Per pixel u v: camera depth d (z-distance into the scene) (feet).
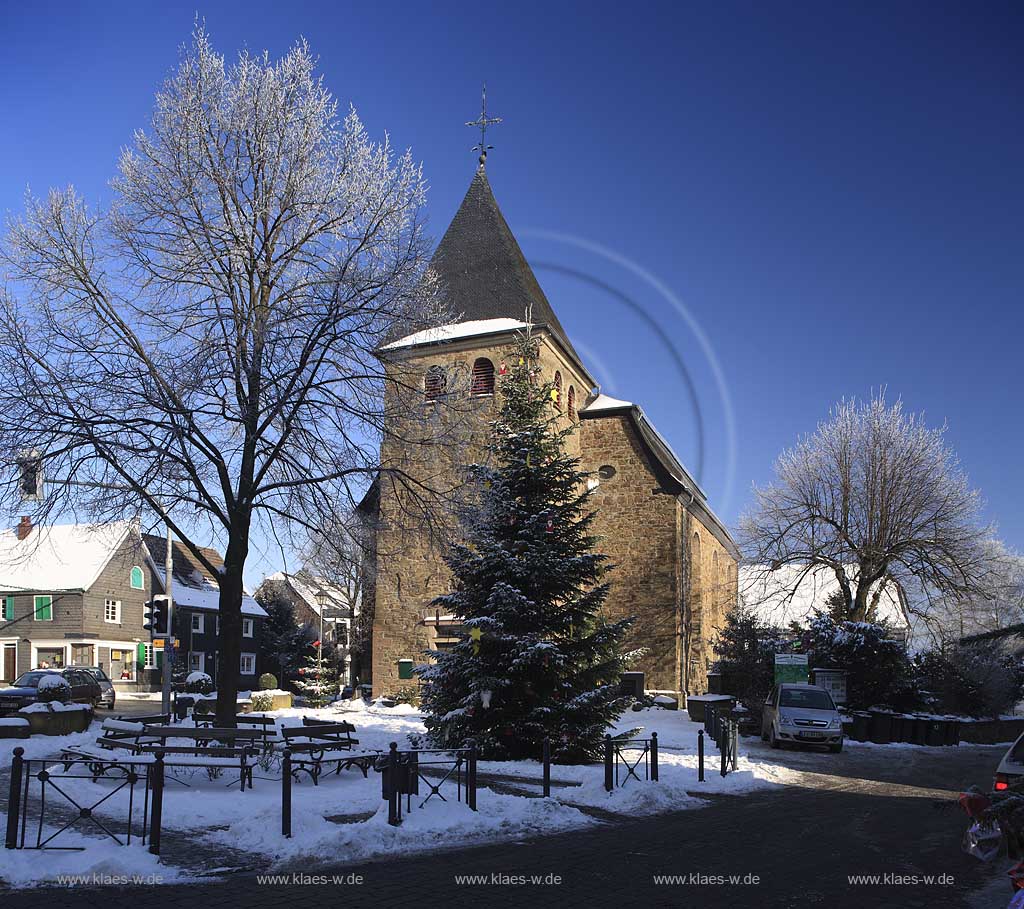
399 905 22.72
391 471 54.70
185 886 23.86
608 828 35.06
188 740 52.60
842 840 33.68
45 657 146.51
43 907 21.44
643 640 107.76
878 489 107.76
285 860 27.07
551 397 61.11
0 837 28.27
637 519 110.93
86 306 52.70
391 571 58.49
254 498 52.85
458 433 56.75
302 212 55.98
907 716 84.99
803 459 113.70
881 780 54.95
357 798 38.91
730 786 48.70
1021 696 107.45
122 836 29.37
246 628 181.47
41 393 47.09
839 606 114.01
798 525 110.52
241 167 55.62
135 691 154.10
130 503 49.32
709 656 131.64
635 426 112.98
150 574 161.99
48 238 52.85
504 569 55.06
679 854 30.19
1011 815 18.72
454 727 53.31
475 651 53.57
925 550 104.83
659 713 99.50
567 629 55.11
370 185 57.26
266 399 51.55
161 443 49.29
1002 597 123.54
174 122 55.16
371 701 104.78
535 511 57.06
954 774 59.21
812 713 73.61
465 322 111.24
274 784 42.11
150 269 54.54
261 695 93.71
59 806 34.78
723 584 128.77
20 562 52.85
